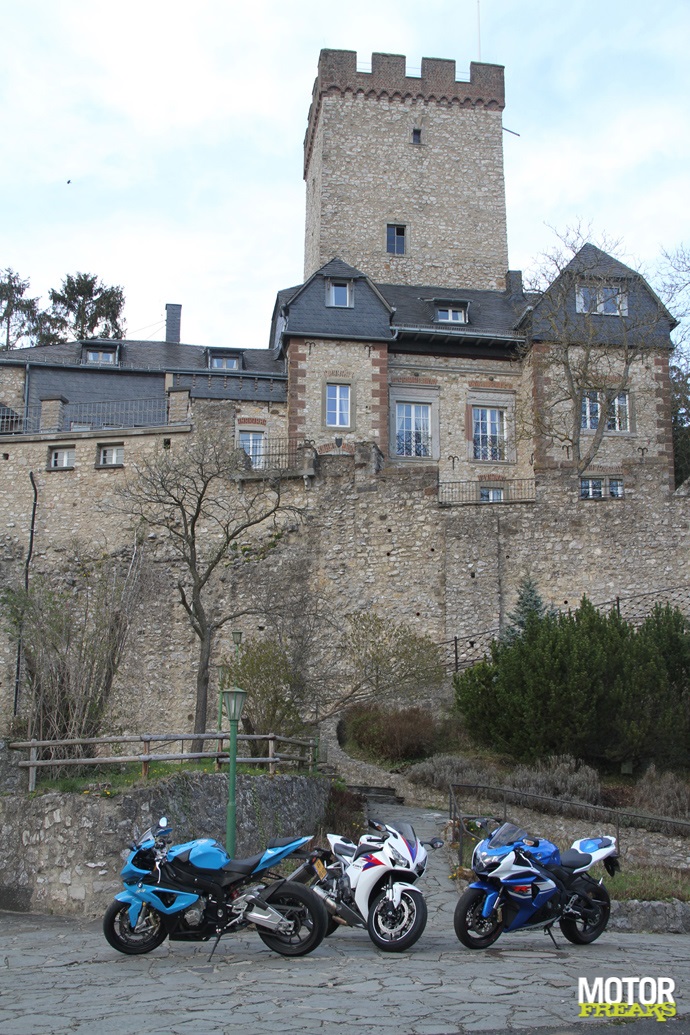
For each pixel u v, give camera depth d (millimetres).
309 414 33844
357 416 33969
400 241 41031
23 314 58719
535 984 8656
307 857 10984
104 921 10250
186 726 26859
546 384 34250
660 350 34906
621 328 35000
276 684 21656
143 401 35188
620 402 34688
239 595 27578
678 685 21297
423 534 27000
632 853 17781
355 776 21734
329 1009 7711
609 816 18141
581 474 26875
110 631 21266
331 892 10656
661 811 18359
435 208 41312
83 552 29094
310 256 43750
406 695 23812
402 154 41562
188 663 27328
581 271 33875
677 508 26391
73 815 13680
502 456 35062
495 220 41500
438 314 36562
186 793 14555
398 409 34938
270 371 36531
